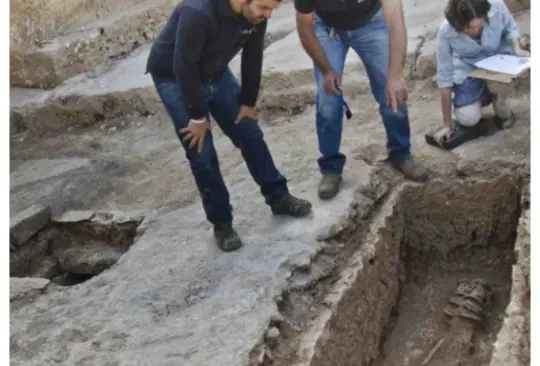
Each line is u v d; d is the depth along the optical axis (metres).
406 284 4.42
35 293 3.66
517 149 4.32
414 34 5.76
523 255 3.47
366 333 3.77
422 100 5.16
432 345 3.96
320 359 3.18
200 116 3.27
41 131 6.14
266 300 3.33
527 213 3.78
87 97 6.03
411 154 4.45
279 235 3.81
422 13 6.26
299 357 3.11
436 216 4.38
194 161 3.48
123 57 7.00
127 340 3.20
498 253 4.37
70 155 5.54
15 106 6.19
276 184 3.90
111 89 6.05
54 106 6.10
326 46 3.83
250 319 3.21
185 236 3.99
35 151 5.76
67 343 3.24
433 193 4.32
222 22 3.07
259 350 3.04
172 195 4.67
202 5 3.01
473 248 4.43
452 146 4.45
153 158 5.25
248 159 3.79
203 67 3.26
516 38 4.15
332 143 4.04
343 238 3.84
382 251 3.99
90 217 4.50
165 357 3.05
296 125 5.25
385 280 4.06
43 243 4.55
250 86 3.42
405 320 4.18
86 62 6.72
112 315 3.39
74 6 6.97
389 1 3.58
